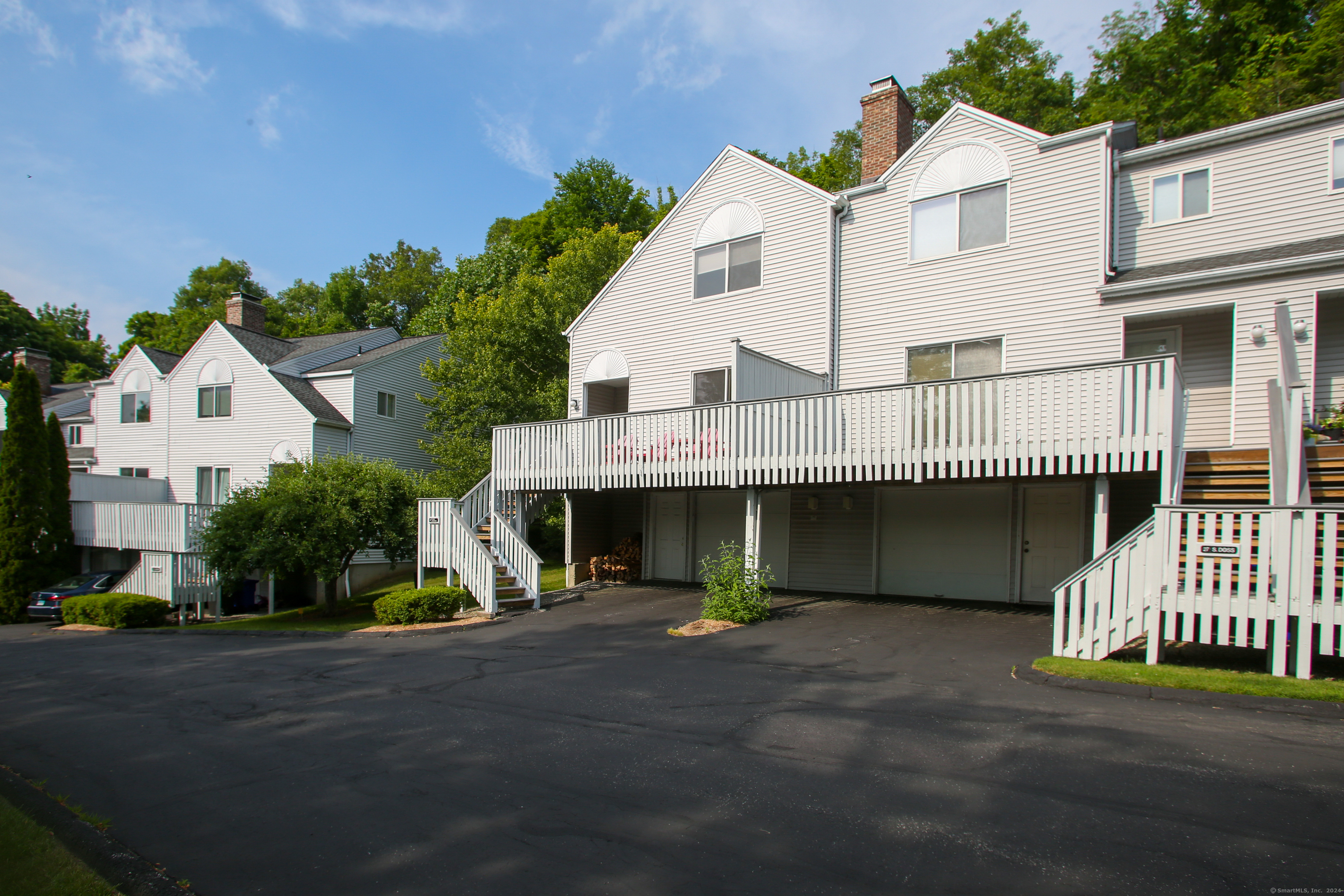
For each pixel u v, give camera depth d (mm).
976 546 14750
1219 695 7168
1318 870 4031
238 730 7805
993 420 11398
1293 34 28078
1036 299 13781
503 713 7832
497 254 39344
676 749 6379
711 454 14180
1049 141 13766
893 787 5340
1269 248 12391
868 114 17656
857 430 12656
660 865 4352
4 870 4688
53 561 26578
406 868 4449
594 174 43781
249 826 5184
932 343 14875
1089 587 8852
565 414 26391
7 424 27188
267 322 56688
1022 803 4973
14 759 7203
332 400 27391
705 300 17734
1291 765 5500
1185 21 31750
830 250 16000
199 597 22688
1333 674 7871
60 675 12047
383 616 15367
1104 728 6461
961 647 10180
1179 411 10367
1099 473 10508
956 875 4086
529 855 4547
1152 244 13664
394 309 57750
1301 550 7586
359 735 7312
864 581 15914
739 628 12211
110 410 30938
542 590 17906
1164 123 28812
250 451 26984
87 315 79438
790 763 5930
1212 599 8031
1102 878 4000
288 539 18594
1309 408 10836
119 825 5332
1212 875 4004
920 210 15266
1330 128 12281
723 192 17703
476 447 25062
